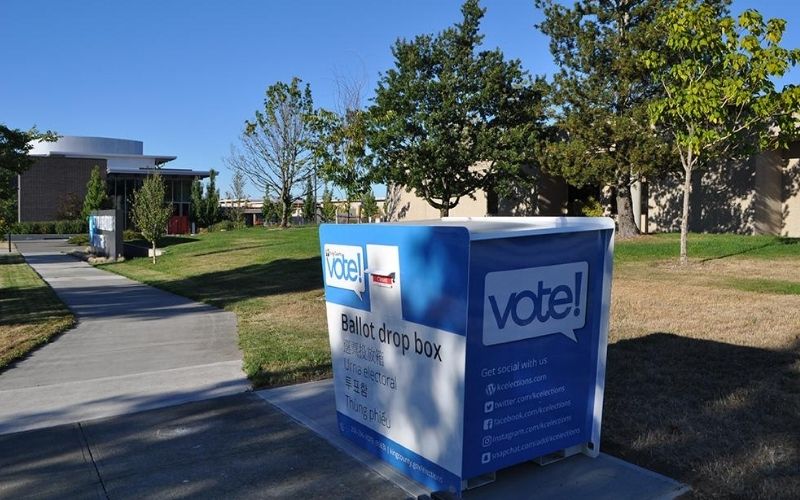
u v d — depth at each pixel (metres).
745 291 11.81
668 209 26.52
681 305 10.54
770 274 13.86
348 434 5.13
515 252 4.15
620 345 7.92
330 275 5.16
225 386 6.86
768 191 23.56
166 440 5.26
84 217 58.41
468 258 3.89
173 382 7.07
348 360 5.04
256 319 11.46
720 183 24.36
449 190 27.95
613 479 4.36
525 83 27.42
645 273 14.62
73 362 8.24
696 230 25.31
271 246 27.78
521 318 4.23
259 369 7.45
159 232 26.80
